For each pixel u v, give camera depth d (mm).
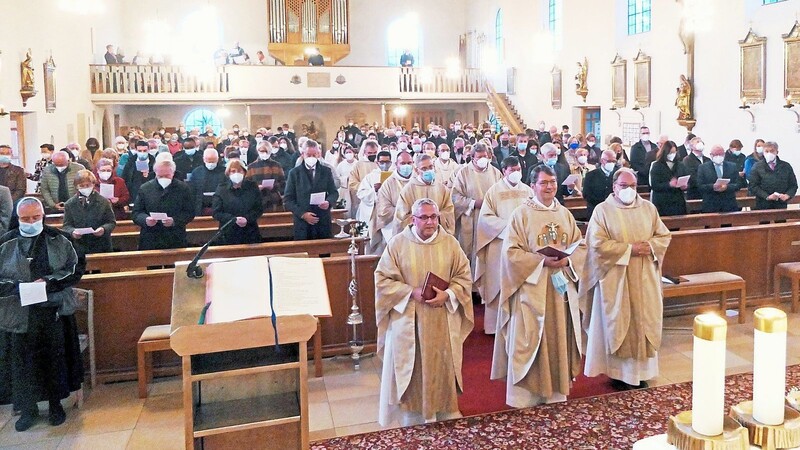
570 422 4602
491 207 6652
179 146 14836
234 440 3520
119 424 4953
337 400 5324
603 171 8367
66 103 17047
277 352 3488
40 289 4645
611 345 5242
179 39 24844
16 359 4781
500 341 5012
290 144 14570
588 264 5480
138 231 8203
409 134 17750
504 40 24031
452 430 4500
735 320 6930
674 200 8320
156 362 5895
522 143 10805
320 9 25047
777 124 12602
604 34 18078
